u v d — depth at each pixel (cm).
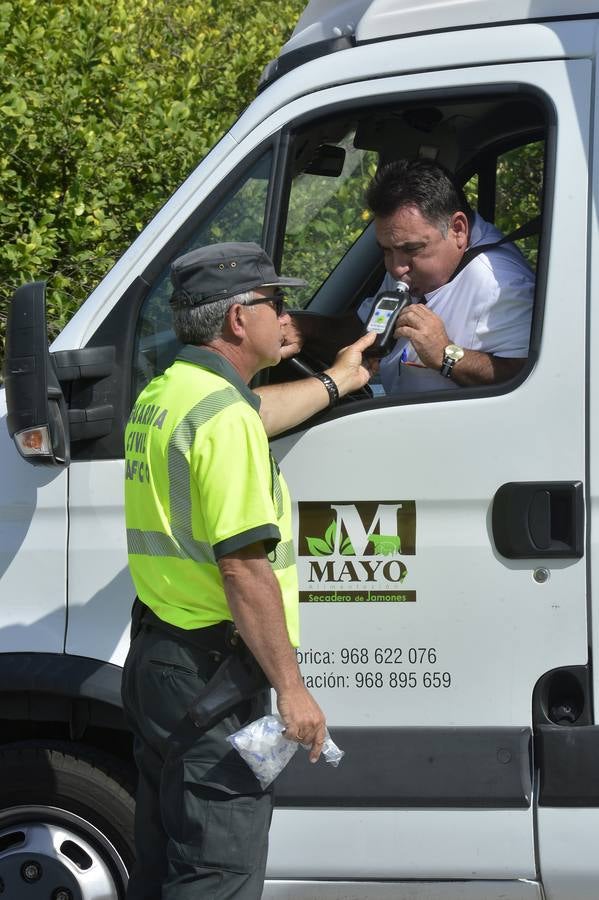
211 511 849
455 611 990
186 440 869
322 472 998
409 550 992
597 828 982
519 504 976
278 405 968
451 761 989
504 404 978
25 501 1032
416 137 1155
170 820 891
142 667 903
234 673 874
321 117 1018
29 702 1068
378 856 1006
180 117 1975
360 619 999
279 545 904
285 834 1012
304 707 851
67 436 993
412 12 1020
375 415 991
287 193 1029
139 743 952
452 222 1049
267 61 2500
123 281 1028
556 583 980
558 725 986
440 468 985
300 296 1241
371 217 1208
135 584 934
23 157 1900
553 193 981
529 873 994
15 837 1095
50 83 1930
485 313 1033
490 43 996
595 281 972
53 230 1838
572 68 986
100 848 1086
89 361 1009
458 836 997
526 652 985
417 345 1006
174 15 2812
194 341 912
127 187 1930
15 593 1037
